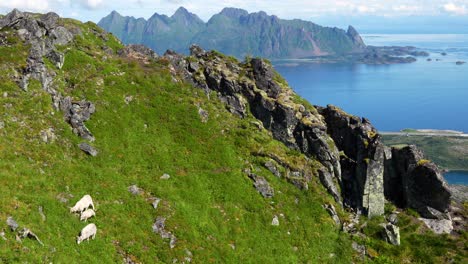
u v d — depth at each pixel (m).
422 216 56.56
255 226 45.12
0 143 38.22
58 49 56.44
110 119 50.19
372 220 54.00
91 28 68.69
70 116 47.12
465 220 57.88
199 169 49.34
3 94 43.66
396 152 60.97
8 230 28.75
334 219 51.16
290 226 47.50
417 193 57.28
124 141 48.50
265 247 43.31
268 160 54.12
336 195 54.84
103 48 64.31
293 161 56.09
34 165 38.38
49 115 45.06
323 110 66.31
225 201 46.41
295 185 53.09
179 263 36.41
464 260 49.09
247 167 52.28
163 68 63.09
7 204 30.98
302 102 64.50
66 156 42.34
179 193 44.38
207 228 41.66
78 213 34.97
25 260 27.38
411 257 49.31
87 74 54.97
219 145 53.59
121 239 35.41
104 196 39.16
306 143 59.34
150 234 37.78
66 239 31.64
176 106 56.94
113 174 42.81
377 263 47.53
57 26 60.28
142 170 45.84
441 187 55.12
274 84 65.50
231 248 40.97
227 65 68.25
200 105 58.75
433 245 51.34
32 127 42.38
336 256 46.75
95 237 33.78
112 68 58.09
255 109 62.44
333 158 57.88
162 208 40.94
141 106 54.66
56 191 36.56
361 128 59.56
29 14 62.09
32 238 29.48
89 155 44.25
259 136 57.81
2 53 48.69
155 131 52.22
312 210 50.81
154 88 58.34
